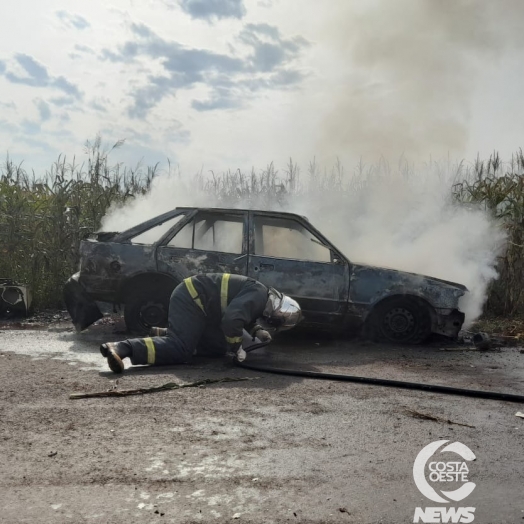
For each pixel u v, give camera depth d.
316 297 7.92
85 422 4.48
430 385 5.75
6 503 3.21
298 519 3.12
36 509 3.15
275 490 3.46
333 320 7.98
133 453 3.92
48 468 3.66
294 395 5.39
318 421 4.70
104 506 3.20
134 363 6.18
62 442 4.08
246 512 3.18
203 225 8.10
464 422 4.82
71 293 8.15
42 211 10.85
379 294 7.95
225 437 4.27
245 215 8.09
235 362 6.36
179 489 3.43
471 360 7.34
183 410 4.84
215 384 5.65
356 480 3.63
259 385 5.68
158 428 4.41
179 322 6.39
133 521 3.05
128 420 4.56
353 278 7.95
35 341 7.55
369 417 4.84
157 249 7.95
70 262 10.54
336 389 5.65
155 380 5.71
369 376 6.30
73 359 6.59
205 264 7.92
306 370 6.46
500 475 3.79
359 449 4.14
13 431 4.25
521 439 4.46
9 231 10.55
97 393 5.16
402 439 4.37
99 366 6.29
